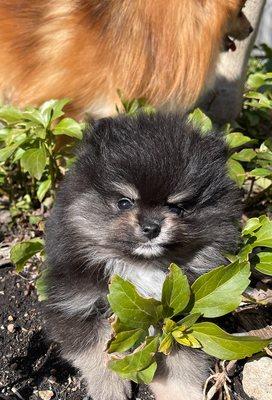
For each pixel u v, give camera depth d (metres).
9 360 0.68
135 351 0.59
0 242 0.81
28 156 0.74
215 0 0.83
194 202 0.58
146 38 0.82
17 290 0.75
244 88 1.00
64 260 0.61
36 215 0.84
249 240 0.65
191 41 0.83
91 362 0.64
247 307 0.70
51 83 0.87
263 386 0.63
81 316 0.62
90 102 0.86
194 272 0.62
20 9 0.87
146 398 0.66
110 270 0.61
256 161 0.76
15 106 0.90
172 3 0.81
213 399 0.65
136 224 0.57
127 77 0.83
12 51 0.88
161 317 0.58
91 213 0.59
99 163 0.58
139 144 0.57
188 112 0.88
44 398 0.65
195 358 0.64
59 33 0.85
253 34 0.95
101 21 0.83
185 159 0.57
